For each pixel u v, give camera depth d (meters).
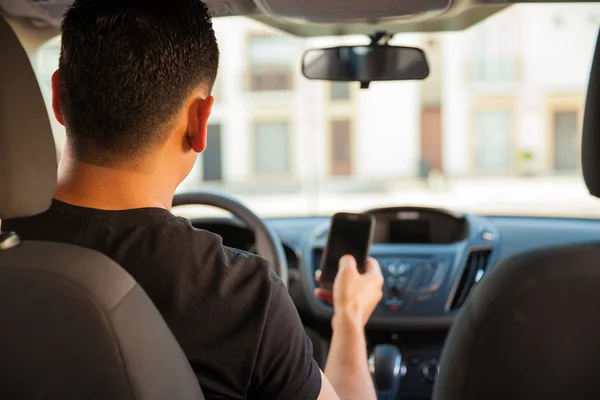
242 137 30.20
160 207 0.98
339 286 1.42
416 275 2.68
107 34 0.93
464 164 31.12
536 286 0.95
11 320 0.80
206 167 29.69
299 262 2.80
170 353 0.85
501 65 31.06
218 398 0.94
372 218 1.85
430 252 2.74
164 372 0.83
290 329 0.96
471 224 2.85
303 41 2.51
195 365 0.93
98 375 0.80
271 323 0.95
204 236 0.98
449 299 2.65
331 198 26.11
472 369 1.00
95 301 0.79
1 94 0.84
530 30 30.12
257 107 30.36
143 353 0.81
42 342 0.80
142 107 0.94
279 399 0.98
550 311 0.96
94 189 0.97
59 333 0.80
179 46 0.95
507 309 0.97
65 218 0.96
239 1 1.94
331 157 31.12
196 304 0.93
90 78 0.94
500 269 1.00
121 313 0.80
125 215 0.96
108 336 0.79
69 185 0.98
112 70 0.93
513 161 30.59
